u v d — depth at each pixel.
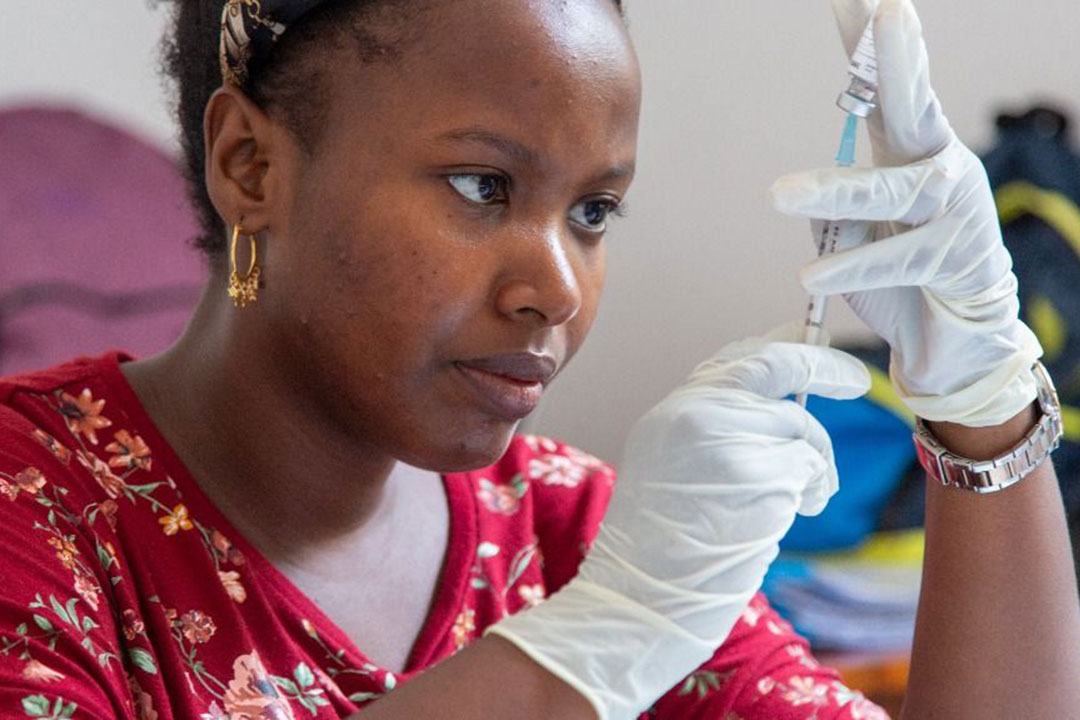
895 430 2.51
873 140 1.18
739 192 3.06
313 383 1.20
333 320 1.14
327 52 1.12
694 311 3.09
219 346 1.27
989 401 1.24
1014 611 1.29
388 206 1.11
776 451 1.12
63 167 2.78
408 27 1.10
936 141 1.14
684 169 3.06
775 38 3.01
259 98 1.17
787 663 1.44
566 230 1.14
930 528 1.32
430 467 1.17
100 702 1.08
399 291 1.11
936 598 1.30
